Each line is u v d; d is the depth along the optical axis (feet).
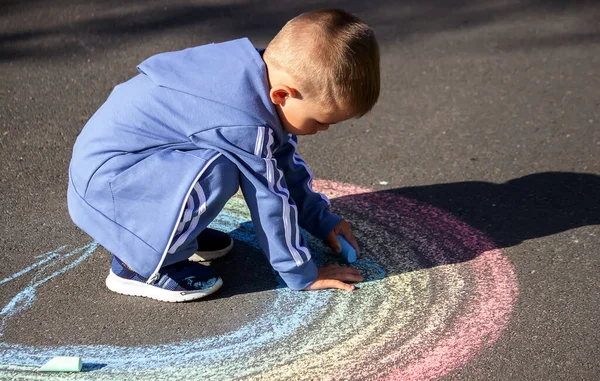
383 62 15.43
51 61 14.98
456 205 10.23
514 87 14.33
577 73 14.98
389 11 18.19
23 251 9.00
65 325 7.75
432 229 9.65
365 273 8.76
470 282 8.54
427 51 16.02
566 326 7.75
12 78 14.14
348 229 9.26
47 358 7.26
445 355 7.34
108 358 7.29
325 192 10.57
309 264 8.20
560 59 15.67
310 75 7.26
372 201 10.35
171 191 7.45
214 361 7.27
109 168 7.60
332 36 7.29
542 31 17.16
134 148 7.62
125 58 15.25
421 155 11.68
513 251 9.13
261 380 7.00
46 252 9.00
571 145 11.98
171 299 8.09
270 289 8.46
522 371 7.10
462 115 13.11
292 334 7.68
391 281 8.59
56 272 8.64
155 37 16.30
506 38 16.76
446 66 15.26
